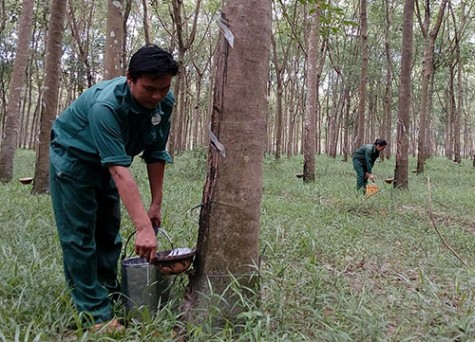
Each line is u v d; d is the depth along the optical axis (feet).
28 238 13.50
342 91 86.89
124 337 7.89
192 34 44.75
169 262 7.98
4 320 8.16
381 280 12.22
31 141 93.76
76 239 8.29
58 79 24.18
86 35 61.82
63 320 8.34
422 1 59.57
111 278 9.65
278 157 59.41
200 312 8.41
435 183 40.78
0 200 19.66
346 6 72.64
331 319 8.92
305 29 55.16
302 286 10.05
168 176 36.11
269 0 8.59
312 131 37.04
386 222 20.03
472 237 17.87
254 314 7.91
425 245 16.20
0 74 67.31
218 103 8.50
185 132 98.78
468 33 73.67
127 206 7.52
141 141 8.46
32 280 9.70
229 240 8.55
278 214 19.48
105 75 23.66
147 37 43.01
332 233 16.55
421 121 52.06
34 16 47.37
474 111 137.39
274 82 104.12
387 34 68.39
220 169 8.54
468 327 8.58
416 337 8.54
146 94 7.51
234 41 8.34
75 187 8.09
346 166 58.70
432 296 10.41
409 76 32.35
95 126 7.55
